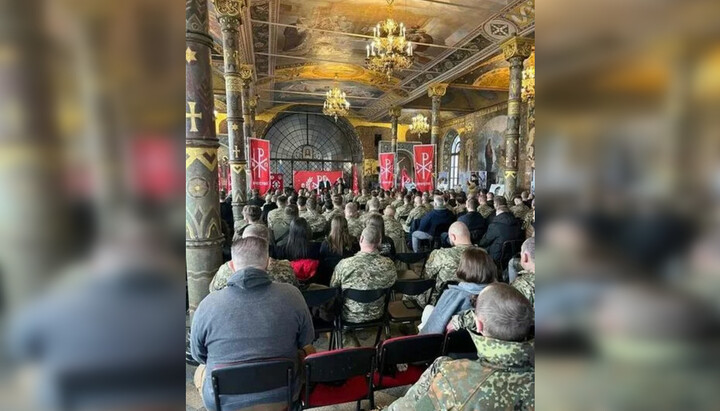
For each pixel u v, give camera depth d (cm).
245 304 179
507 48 877
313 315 349
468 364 127
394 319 319
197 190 284
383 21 852
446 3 767
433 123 1302
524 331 122
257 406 179
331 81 1431
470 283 230
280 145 2130
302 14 834
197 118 279
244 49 1001
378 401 265
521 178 1502
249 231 287
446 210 603
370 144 2222
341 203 741
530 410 118
